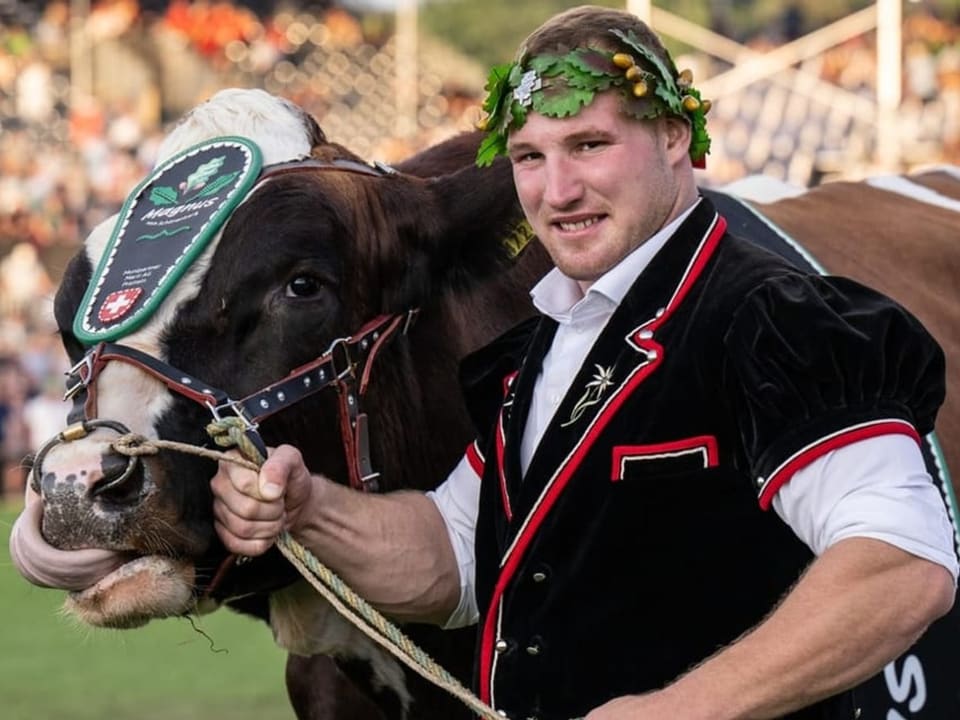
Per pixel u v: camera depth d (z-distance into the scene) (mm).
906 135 16703
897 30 13164
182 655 8836
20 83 19203
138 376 3066
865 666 2428
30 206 18109
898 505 2445
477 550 2953
